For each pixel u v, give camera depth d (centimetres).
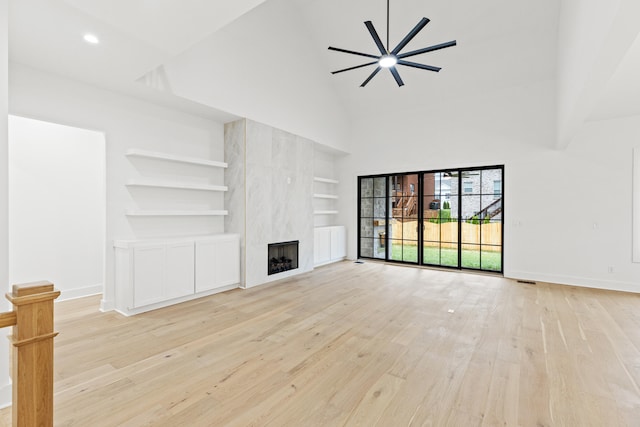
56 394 197
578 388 206
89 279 430
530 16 454
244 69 467
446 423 172
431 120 632
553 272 509
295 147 571
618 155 464
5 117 191
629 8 139
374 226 724
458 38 507
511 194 545
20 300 112
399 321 330
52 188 395
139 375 221
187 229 443
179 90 383
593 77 220
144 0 208
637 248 452
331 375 222
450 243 621
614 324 322
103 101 358
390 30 525
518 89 539
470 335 294
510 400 193
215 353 256
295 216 571
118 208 371
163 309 369
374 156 709
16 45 268
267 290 459
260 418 176
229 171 487
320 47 613
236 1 210
